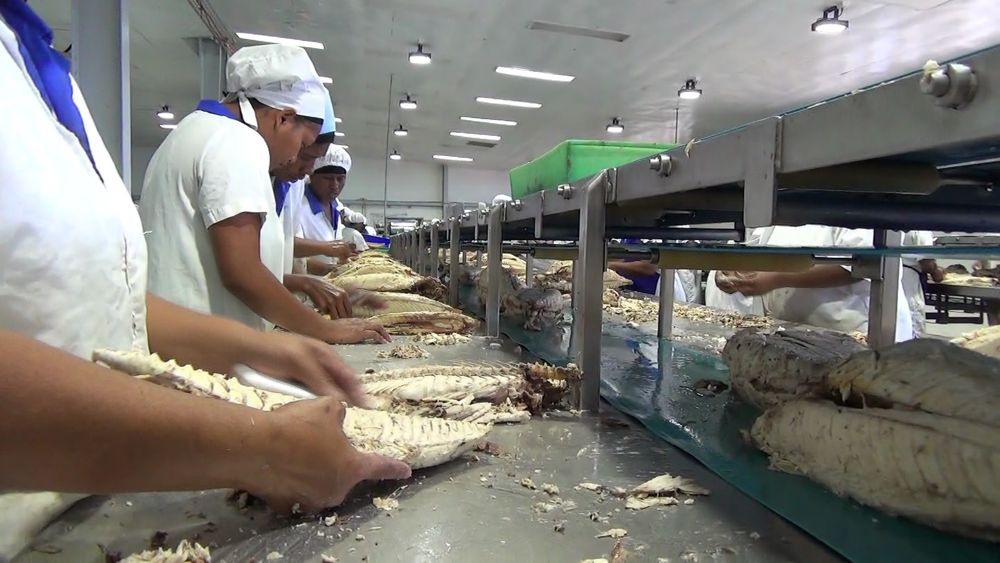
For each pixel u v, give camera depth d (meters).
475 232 3.49
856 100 0.67
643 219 2.15
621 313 3.35
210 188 1.70
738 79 7.86
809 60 7.04
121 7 2.96
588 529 0.78
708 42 6.57
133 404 0.53
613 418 1.33
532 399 1.34
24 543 0.68
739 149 0.89
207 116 1.87
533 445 1.12
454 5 5.91
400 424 1.02
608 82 8.20
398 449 0.90
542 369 1.37
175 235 1.79
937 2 5.45
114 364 0.71
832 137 0.71
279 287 1.85
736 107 9.28
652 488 0.90
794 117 0.77
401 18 6.29
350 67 7.96
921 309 3.16
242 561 0.69
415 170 15.91
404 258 6.11
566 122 10.70
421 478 0.94
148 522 0.76
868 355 0.97
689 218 2.26
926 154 0.84
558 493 0.90
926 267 4.81
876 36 6.29
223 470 0.60
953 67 0.54
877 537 0.76
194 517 0.77
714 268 1.86
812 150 0.74
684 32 6.32
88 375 0.51
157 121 12.04
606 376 1.79
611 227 2.13
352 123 11.41
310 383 1.12
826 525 0.79
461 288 4.55
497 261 2.43
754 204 0.85
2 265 0.71
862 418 0.88
